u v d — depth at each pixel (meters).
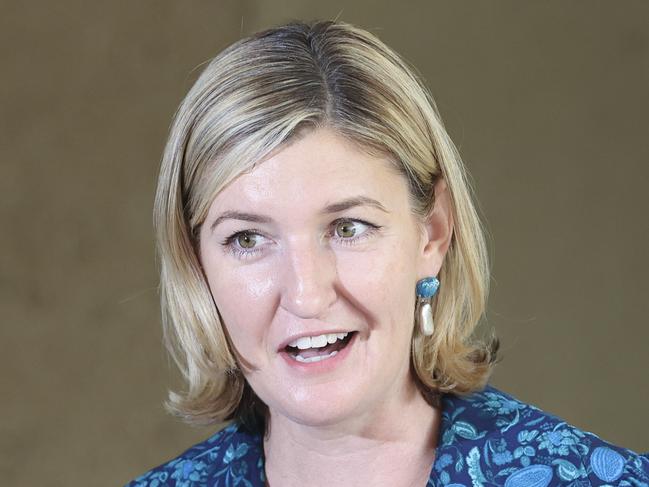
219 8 12.26
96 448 12.04
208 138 3.47
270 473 4.10
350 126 3.40
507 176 12.06
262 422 4.21
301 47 3.49
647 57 11.98
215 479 4.17
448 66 12.05
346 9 12.09
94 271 12.20
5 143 12.15
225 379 4.12
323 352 3.63
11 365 12.04
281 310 3.55
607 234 12.07
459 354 3.90
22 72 12.16
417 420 3.90
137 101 12.27
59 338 12.11
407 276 3.59
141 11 12.24
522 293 12.02
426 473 3.89
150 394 12.09
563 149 12.07
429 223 3.77
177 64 12.28
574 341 11.99
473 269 3.82
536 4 12.04
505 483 3.71
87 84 12.24
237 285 3.58
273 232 3.48
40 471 11.95
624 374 11.96
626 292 12.01
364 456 3.86
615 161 12.06
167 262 3.84
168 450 12.05
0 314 12.06
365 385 3.60
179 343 4.22
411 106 3.55
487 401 3.94
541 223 12.05
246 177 3.42
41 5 12.16
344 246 3.50
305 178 3.39
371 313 3.53
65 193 12.20
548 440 3.74
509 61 12.06
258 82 3.43
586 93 12.05
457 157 3.76
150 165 12.30
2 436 11.96
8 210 12.15
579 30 12.03
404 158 3.51
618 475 3.61
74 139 12.22
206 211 3.56
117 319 12.17
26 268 12.14
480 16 12.06
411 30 12.03
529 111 12.07
